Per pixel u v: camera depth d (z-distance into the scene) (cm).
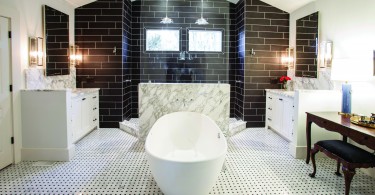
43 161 362
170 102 447
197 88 448
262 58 550
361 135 248
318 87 438
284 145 440
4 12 325
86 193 274
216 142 353
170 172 241
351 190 283
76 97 427
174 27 604
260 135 500
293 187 291
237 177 316
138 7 600
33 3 388
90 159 373
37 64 396
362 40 338
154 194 274
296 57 512
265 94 555
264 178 313
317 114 331
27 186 288
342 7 379
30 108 361
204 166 239
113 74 541
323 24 428
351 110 346
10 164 347
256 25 545
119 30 535
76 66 538
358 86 341
